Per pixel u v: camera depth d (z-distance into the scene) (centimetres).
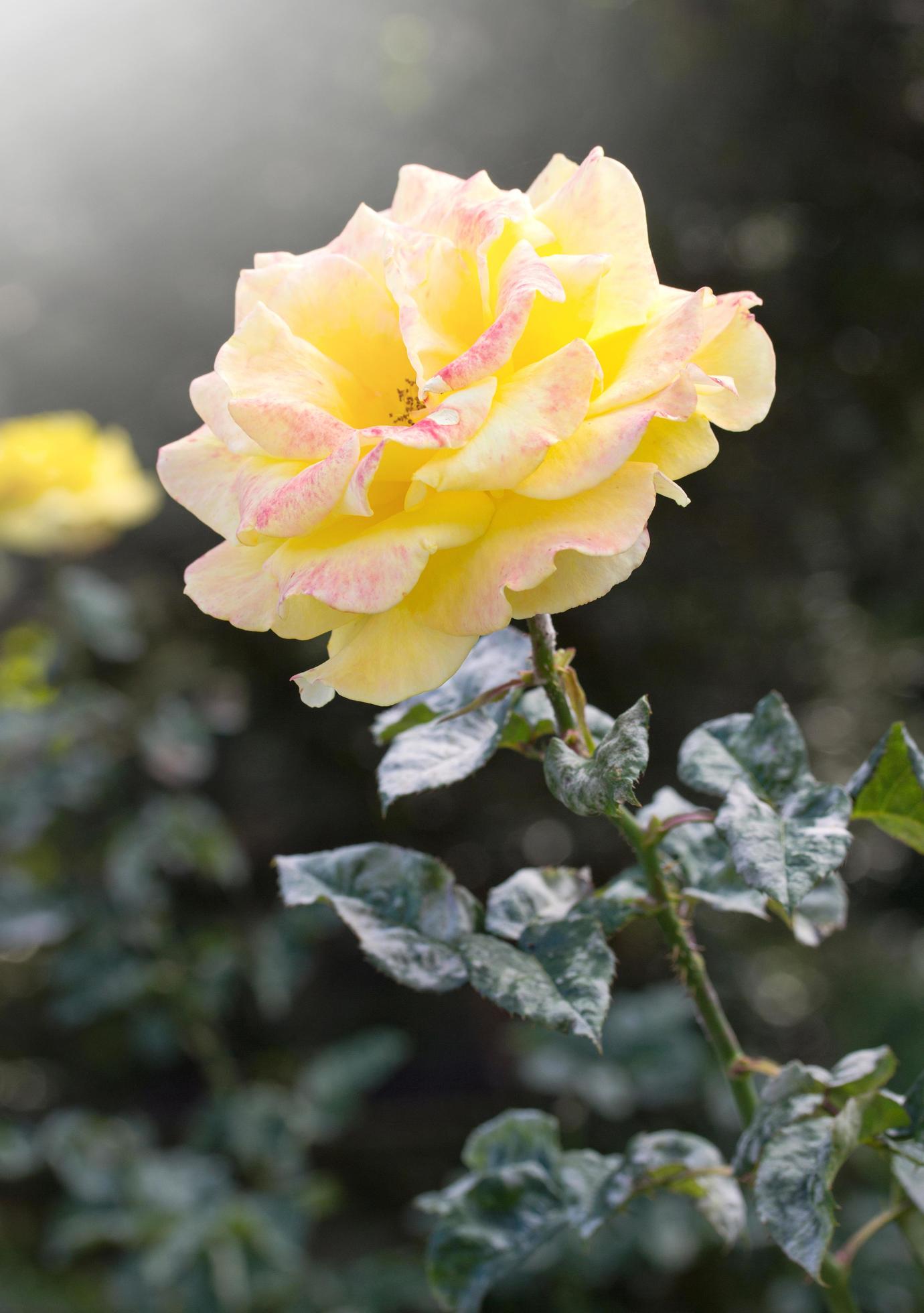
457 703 47
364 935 45
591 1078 102
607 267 40
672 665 187
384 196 181
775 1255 106
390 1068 114
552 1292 101
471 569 39
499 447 38
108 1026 144
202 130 179
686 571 184
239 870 114
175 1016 110
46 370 187
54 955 114
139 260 185
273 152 180
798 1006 177
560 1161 50
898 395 192
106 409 191
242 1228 99
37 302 188
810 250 187
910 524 194
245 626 40
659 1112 131
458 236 41
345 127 179
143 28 175
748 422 41
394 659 39
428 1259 48
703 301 39
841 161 180
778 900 41
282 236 185
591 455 38
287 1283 99
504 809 197
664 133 176
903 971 174
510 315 38
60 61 177
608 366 41
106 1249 140
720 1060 46
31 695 107
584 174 41
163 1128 166
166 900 114
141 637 119
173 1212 101
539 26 172
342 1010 198
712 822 45
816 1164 43
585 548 38
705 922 169
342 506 38
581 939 43
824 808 43
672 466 40
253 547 41
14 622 164
